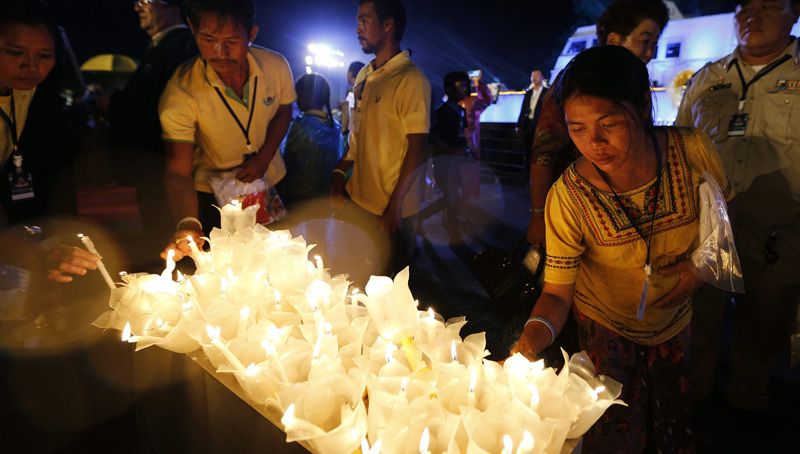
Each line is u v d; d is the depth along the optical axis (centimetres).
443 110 584
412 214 349
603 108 128
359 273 362
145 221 345
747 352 269
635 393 175
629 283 168
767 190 243
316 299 138
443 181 584
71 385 211
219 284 156
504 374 112
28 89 207
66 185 257
